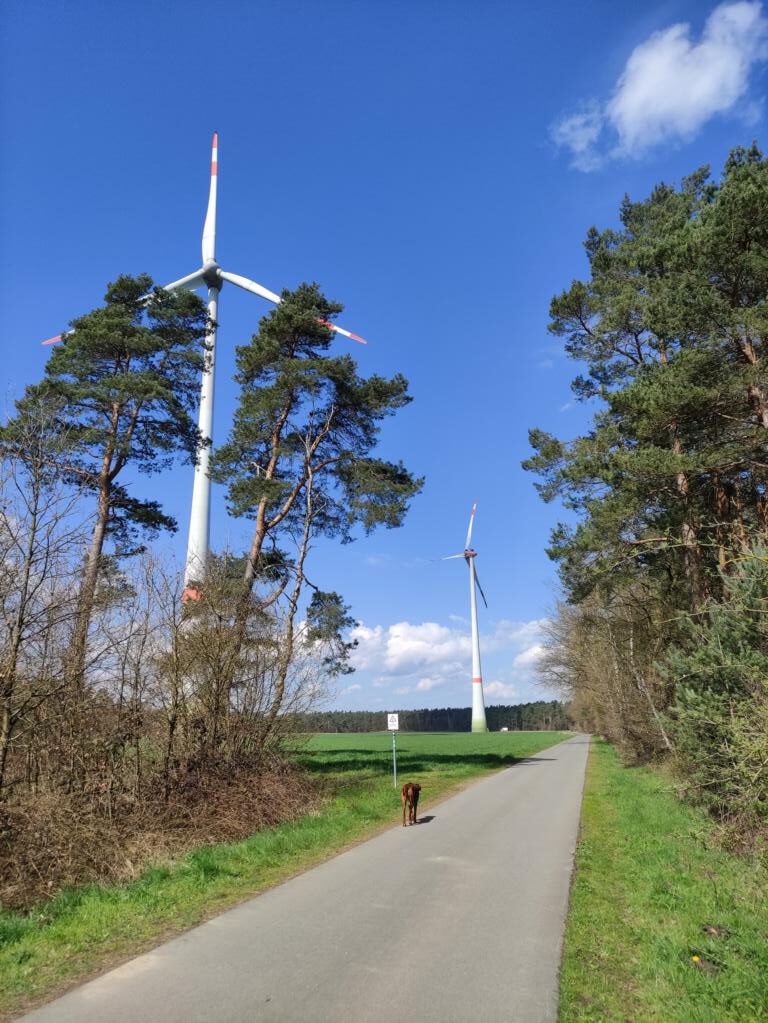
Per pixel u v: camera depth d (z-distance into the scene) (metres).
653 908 7.18
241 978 5.16
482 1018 4.51
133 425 19.19
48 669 9.76
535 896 7.70
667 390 14.41
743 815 10.01
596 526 18.50
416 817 14.34
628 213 22.73
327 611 21.31
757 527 15.11
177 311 20.67
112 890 7.64
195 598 13.65
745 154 17.08
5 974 5.25
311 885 8.20
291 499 21.25
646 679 25.45
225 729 13.58
